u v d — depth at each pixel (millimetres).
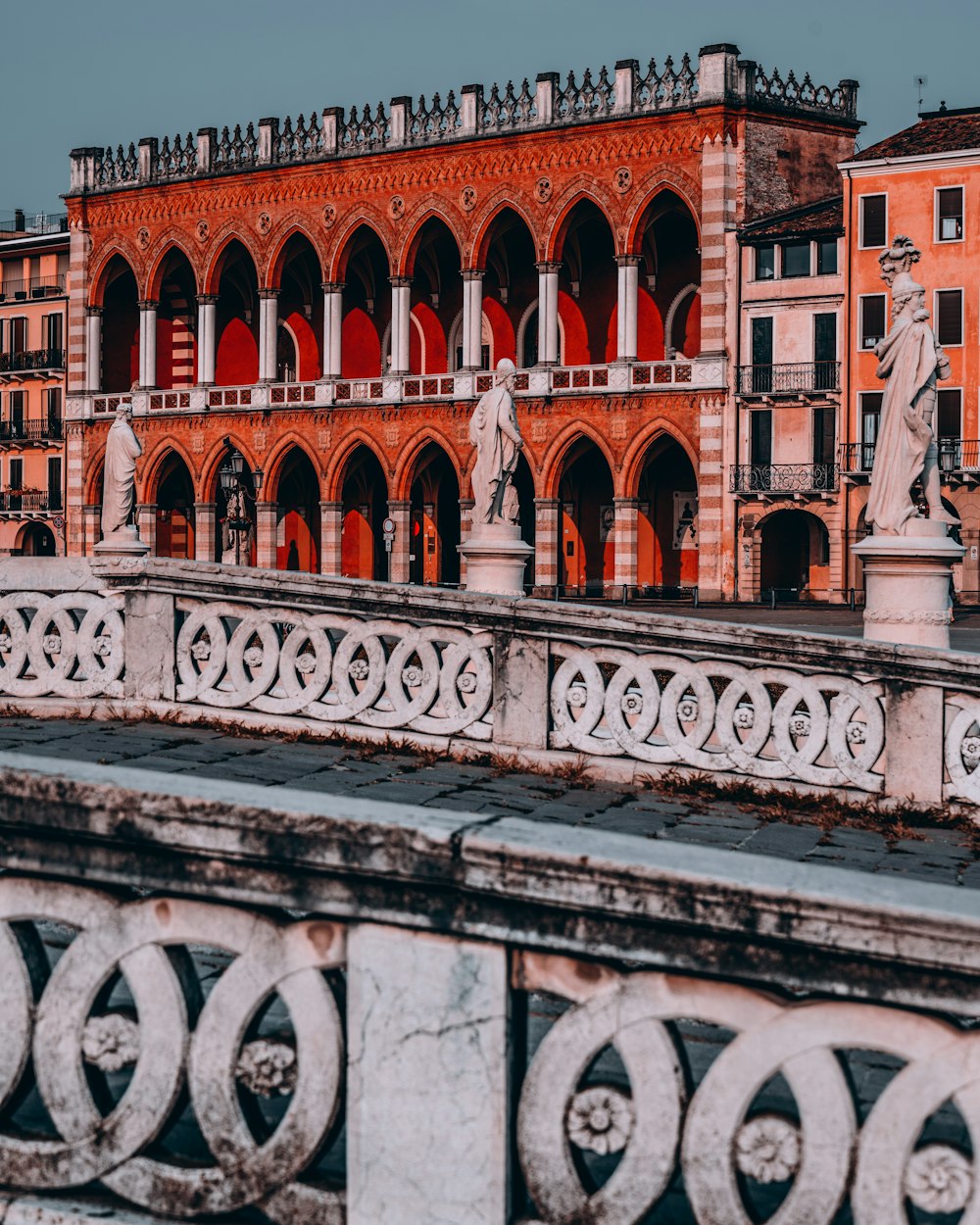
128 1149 4941
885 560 20922
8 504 94188
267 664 15438
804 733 13648
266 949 4801
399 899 4613
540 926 4477
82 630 16188
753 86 69562
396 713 14891
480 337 77500
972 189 66062
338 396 79625
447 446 76250
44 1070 5039
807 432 68938
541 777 14133
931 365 20766
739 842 12172
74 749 14234
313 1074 4750
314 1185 4836
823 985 4246
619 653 14117
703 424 70000
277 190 80500
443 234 81875
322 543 80625
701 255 69625
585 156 71625
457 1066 4582
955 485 66812
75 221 87688
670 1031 4543
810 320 68625
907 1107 4184
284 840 4703
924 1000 4145
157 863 4922
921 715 13219
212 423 83375
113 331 89875
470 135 74125
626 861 4371
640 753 14039
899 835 12695
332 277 79438
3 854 5094
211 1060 4855
